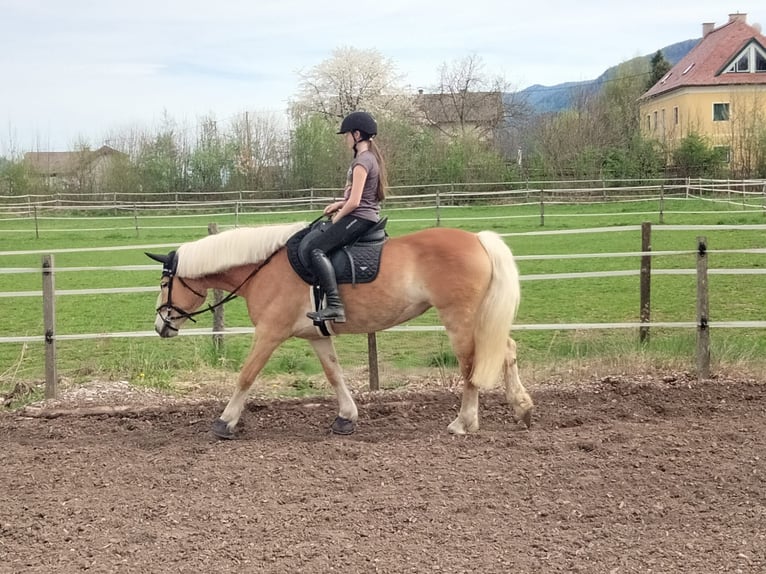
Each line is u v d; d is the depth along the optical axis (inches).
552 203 1268.5
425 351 367.9
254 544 160.9
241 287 238.2
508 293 223.5
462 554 154.2
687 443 216.8
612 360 307.6
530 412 237.0
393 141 1679.4
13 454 225.5
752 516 169.8
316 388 301.1
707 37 2236.7
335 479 197.6
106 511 181.3
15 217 1379.2
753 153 1608.0
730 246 729.0
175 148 1748.3
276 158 1729.8
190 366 335.9
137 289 317.1
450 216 1159.0
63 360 365.7
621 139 1766.7
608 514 173.3
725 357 302.5
